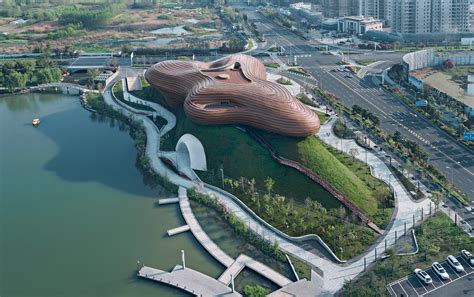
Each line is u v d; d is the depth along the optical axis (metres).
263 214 190.25
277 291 150.88
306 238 176.88
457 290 149.25
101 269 166.88
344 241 173.12
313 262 165.38
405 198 197.00
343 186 195.75
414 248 168.50
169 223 192.25
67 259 172.62
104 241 182.00
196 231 185.00
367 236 175.25
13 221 196.12
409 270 158.38
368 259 165.00
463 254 163.00
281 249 172.12
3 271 166.75
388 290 150.50
